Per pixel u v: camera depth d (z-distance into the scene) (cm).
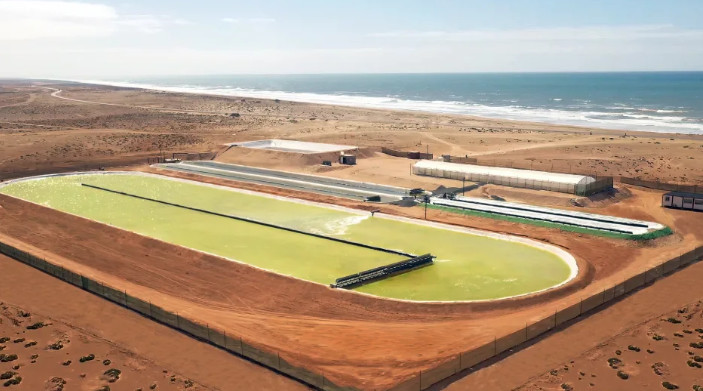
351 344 4134
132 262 5975
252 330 4378
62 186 10056
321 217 7794
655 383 3606
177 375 3753
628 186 9344
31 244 6706
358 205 8312
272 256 6106
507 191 8850
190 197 9138
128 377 3741
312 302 4859
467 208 7931
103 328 4434
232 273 5500
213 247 6438
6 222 7638
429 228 7212
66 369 3847
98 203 8725
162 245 6341
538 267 5741
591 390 3525
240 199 8981
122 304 4859
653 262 5866
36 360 3959
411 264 5672
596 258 6022
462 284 5272
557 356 3938
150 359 3962
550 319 4312
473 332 4281
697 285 5181
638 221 7112
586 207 8056
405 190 9194
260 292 5088
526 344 4106
